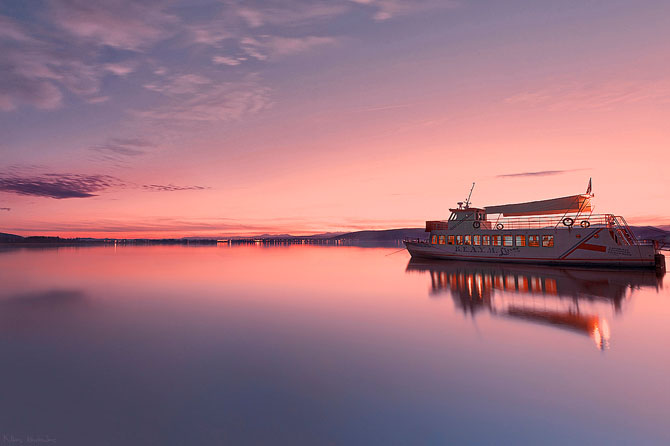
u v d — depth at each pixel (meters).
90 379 8.93
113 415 7.10
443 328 13.60
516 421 6.72
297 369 9.49
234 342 12.09
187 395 7.98
